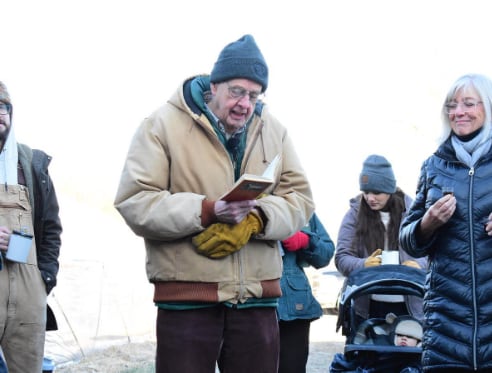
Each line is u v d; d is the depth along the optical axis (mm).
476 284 4324
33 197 5094
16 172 5035
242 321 4430
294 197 4625
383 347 5449
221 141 4449
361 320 5832
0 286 4863
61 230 5297
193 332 4332
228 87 4281
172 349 4340
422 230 4461
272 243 4523
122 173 4453
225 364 4480
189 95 4457
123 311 10422
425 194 4676
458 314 4352
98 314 9867
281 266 4621
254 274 4414
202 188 4391
